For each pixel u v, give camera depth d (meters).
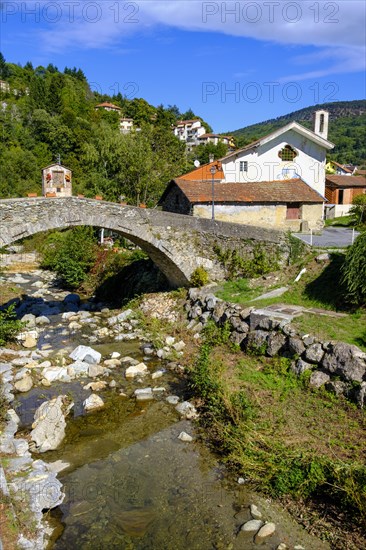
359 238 13.80
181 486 8.36
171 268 19.38
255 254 18.89
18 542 6.30
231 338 14.21
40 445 9.52
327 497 7.63
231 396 10.61
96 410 11.38
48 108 74.81
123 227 17.42
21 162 55.97
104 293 24.45
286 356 12.02
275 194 26.44
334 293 14.46
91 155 40.28
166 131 46.31
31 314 19.72
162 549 6.78
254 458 8.70
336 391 10.12
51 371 13.36
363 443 8.53
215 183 26.83
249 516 7.53
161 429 10.49
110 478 8.58
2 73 103.12
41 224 15.59
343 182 40.00
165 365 14.46
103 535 7.04
